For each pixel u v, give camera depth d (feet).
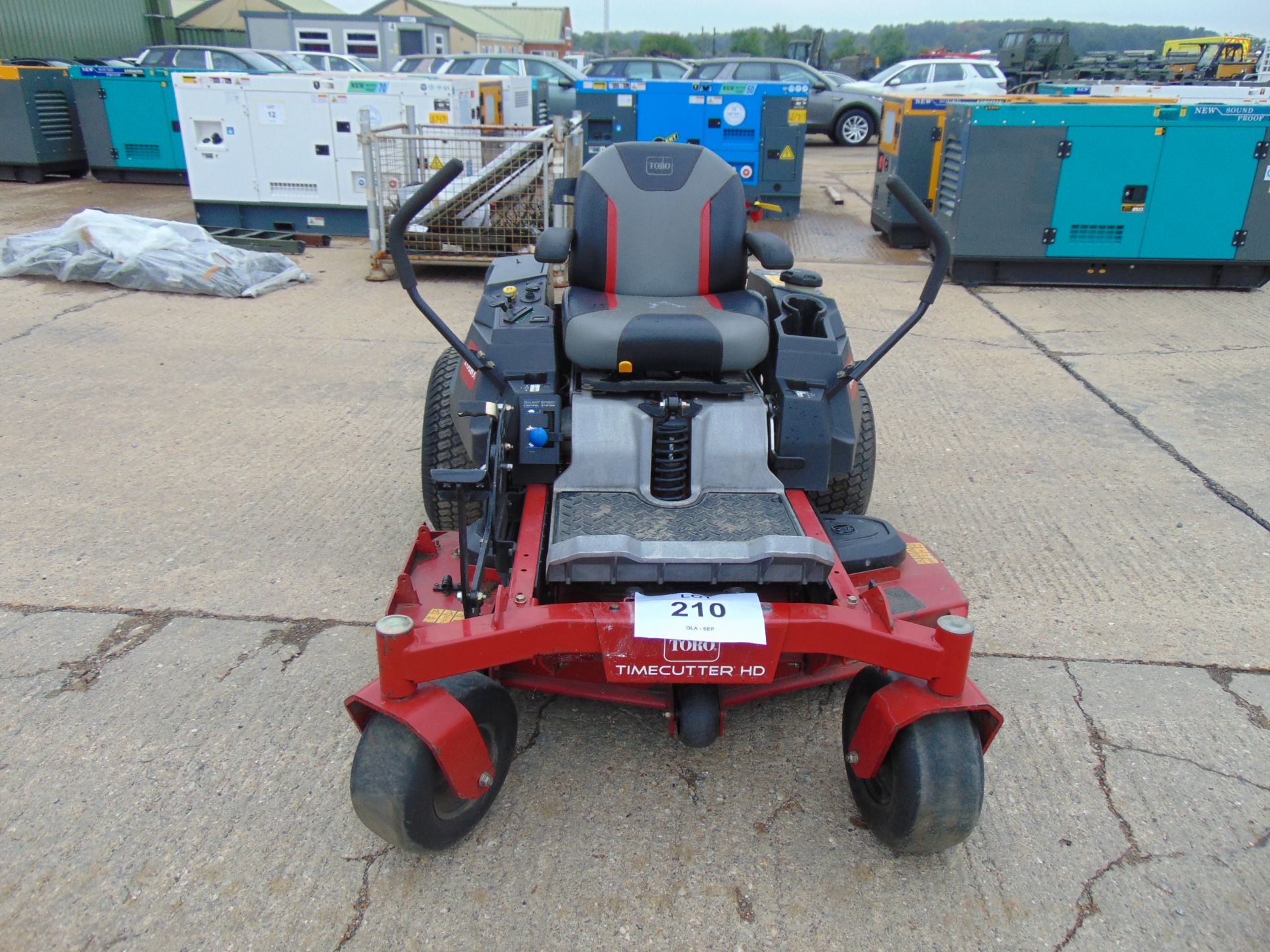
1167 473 15.10
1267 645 10.75
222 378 18.37
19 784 8.44
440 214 25.91
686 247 11.16
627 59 56.49
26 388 17.46
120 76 38.29
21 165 39.55
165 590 11.32
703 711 7.88
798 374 9.77
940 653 7.11
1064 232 26.68
